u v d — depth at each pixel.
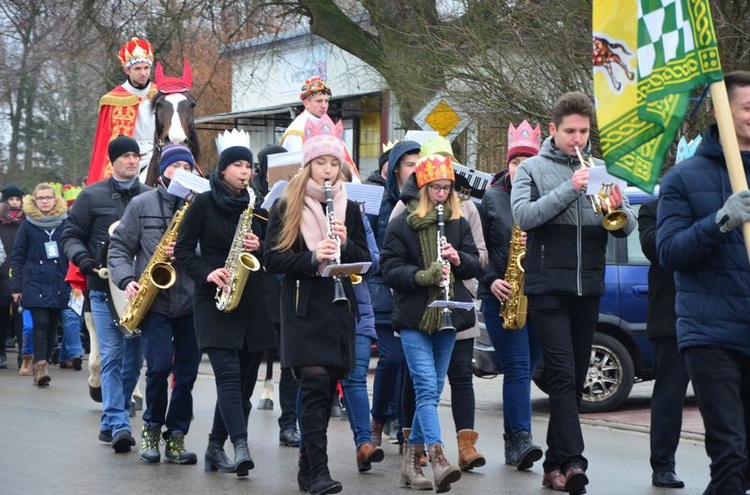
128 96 30.17
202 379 35.16
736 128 13.80
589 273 17.61
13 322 47.50
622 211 17.22
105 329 22.19
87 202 23.00
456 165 22.23
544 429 25.73
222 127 86.19
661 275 18.83
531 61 41.91
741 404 13.70
